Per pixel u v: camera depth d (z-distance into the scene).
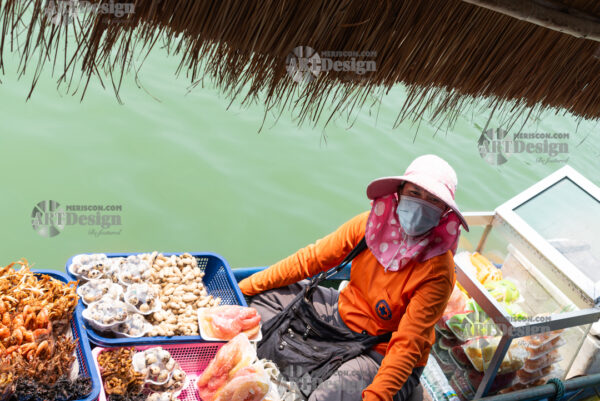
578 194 3.08
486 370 2.65
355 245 2.57
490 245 3.16
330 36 1.32
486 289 2.88
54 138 4.59
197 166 4.88
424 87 1.56
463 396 2.76
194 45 1.30
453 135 6.55
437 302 2.30
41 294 2.10
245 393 2.10
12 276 2.14
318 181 5.20
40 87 5.02
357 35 1.34
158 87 5.58
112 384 2.03
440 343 2.88
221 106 5.70
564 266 2.77
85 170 4.43
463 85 1.60
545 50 1.55
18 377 1.81
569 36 1.52
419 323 2.28
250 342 2.37
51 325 2.04
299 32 1.29
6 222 3.88
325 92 1.51
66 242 3.94
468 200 5.57
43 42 1.18
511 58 1.55
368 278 2.47
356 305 2.51
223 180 4.84
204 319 2.36
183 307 2.43
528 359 2.71
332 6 1.26
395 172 5.57
